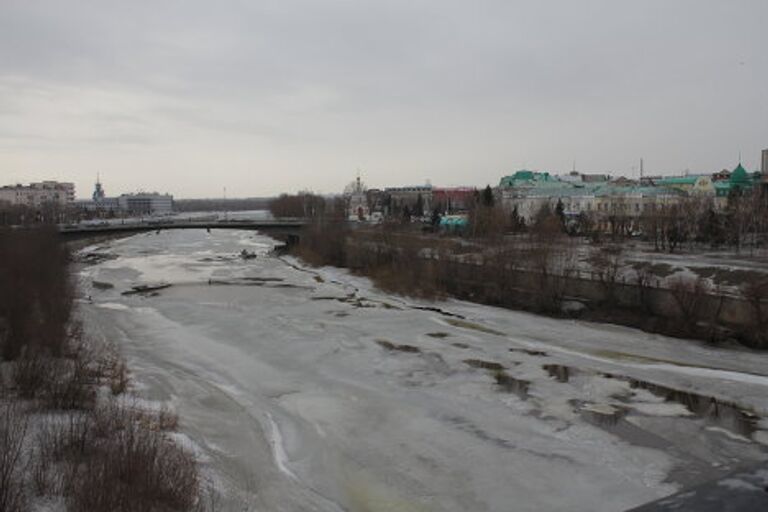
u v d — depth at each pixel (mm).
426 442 34688
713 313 60281
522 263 80250
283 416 38719
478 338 59969
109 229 142250
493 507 27812
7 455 23188
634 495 28781
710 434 35906
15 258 71750
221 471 29047
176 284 99125
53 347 46406
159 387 42469
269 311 74062
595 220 139625
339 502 28016
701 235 109750
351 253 116438
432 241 106062
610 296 69562
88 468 23641
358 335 60469
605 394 42969
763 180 160625
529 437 35375
